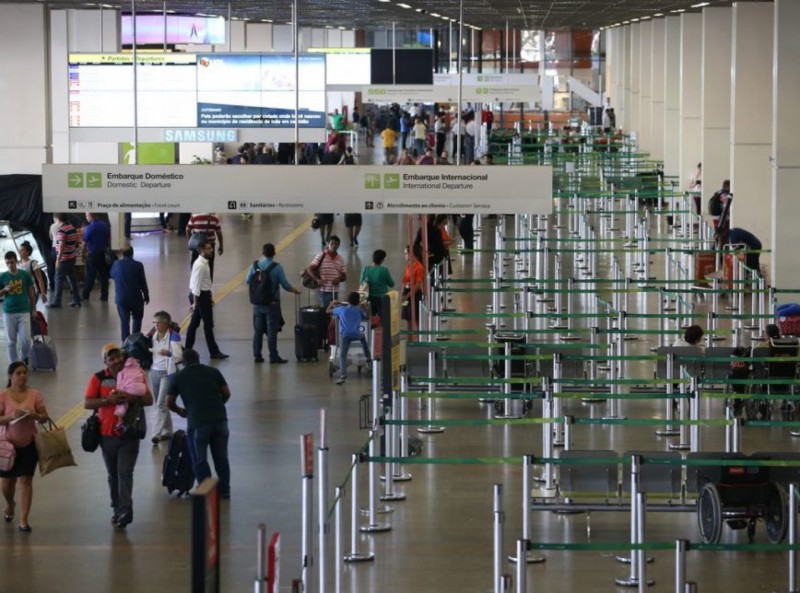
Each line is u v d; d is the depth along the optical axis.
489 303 34.31
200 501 8.95
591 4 48.06
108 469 17.77
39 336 26.89
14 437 17.41
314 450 21.20
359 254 41.75
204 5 48.84
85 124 37.06
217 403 18.66
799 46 32.34
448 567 16.11
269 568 10.75
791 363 22.89
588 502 17.91
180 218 47.22
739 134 38.84
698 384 19.83
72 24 43.78
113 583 15.68
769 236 38.97
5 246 34.03
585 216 41.91
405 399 20.47
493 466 20.44
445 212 24.38
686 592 12.70
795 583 14.66
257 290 27.75
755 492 16.08
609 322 28.39
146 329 31.12
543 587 15.45
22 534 17.45
